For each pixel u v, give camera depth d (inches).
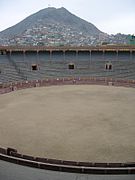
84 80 2289.6
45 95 1808.6
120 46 2431.1
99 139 980.6
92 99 1660.9
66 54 2522.1
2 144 938.7
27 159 728.3
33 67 2425.0
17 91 1985.7
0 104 1569.9
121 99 1656.0
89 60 2487.7
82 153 858.8
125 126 1128.2
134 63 2417.6
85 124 1159.0
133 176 639.1
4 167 693.9
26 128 1115.3
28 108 1456.7
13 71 2357.3
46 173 662.5
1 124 1178.0
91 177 639.1
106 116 1279.5
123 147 905.5
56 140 972.6
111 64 2443.4
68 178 639.1
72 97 1727.4
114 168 648.4
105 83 2240.4
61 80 2285.9
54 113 1344.7
